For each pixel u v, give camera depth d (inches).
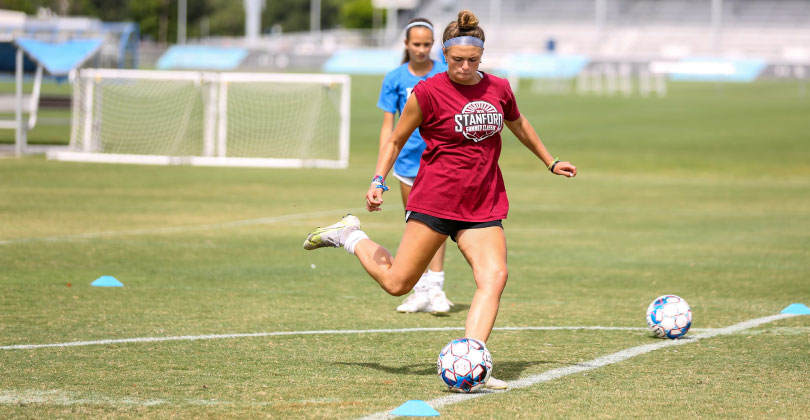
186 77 3494.1
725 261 1558.8
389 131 1191.6
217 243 1668.3
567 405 734.5
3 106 3727.9
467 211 783.1
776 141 4296.3
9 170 2906.0
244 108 5157.5
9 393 745.0
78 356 870.4
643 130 4788.4
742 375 839.1
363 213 2151.8
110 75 3550.7
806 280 1386.6
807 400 756.0
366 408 714.8
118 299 1158.3
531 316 1113.4
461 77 765.3
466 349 756.6
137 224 1882.4
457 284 1349.7
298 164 3383.4
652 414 711.7
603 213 2223.2
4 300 1130.0
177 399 735.1
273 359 876.6
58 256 1477.6
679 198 2559.1
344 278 1360.7
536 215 2175.2
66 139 4242.1
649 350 939.3
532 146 837.8
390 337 987.9
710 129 4837.6
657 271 1457.9
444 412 709.3
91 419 679.7
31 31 3878.0
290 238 1749.5
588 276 1408.7
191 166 3277.6
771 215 2213.3
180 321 1040.2
